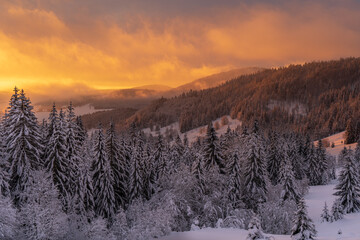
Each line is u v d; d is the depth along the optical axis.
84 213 33.91
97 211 38.22
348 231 32.06
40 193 27.38
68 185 34.97
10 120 31.30
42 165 33.72
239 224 36.22
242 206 40.69
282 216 36.75
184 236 31.52
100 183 37.72
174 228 36.81
